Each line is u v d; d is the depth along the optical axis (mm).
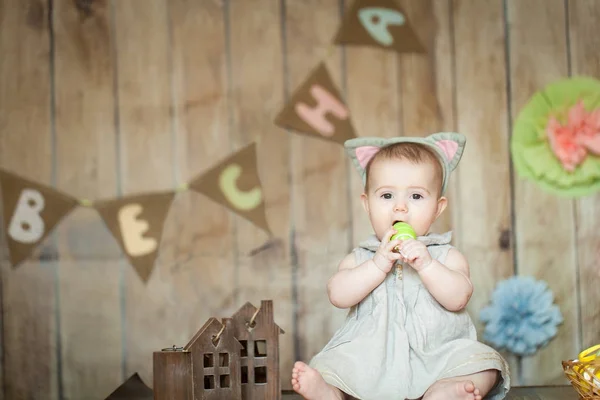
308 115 2318
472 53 2336
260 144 2318
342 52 2322
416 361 1692
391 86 2326
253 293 2311
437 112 2328
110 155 2307
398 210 1789
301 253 2318
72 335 2281
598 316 2316
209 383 1637
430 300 1750
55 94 2307
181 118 2318
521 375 2305
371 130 2320
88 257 2289
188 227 2309
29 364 2270
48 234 2281
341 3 2322
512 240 2322
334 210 2318
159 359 1604
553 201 2328
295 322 2307
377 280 1729
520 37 2322
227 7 2326
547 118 2328
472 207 2322
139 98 2318
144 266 2295
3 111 2295
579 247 2326
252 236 2312
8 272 2273
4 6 2311
